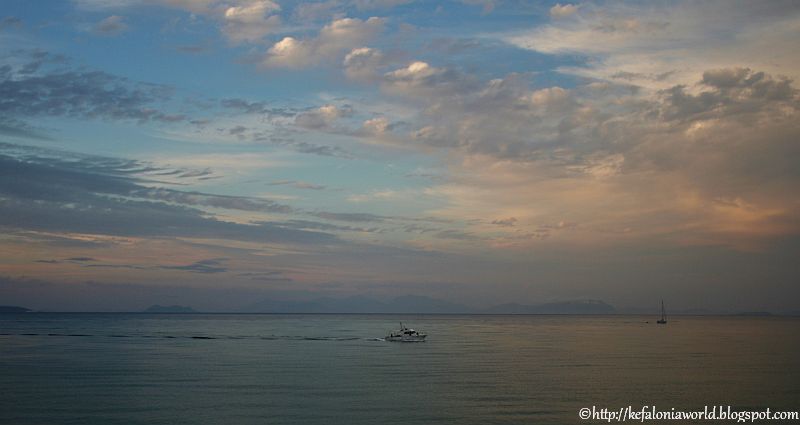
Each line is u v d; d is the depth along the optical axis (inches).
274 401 2516.0
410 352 4928.6
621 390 2792.8
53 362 4001.0
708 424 2162.9
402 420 2183.8
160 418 2207.2
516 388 2856.8
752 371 3508.9
